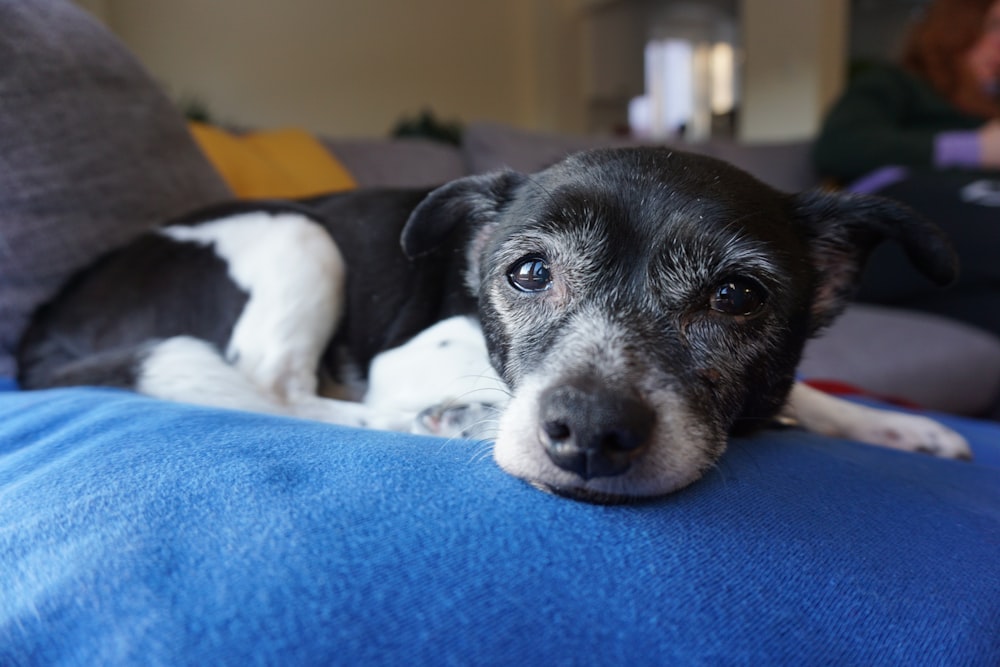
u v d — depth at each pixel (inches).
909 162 26.4
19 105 10.9
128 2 38.9
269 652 4.2
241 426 6.9
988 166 24.6
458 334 10.3
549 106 57.3
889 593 5.3
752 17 46.1
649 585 4.9
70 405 7.8
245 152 18.5
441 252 11.2
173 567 4.7
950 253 8.7
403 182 24.1
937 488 7.4
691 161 8.7
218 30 42.6
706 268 7.7
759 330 8.0
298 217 11.7
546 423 6.3
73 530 5.2
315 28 46.4
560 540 5.2
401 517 5.3
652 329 7.5
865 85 29.9
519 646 4.4
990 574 5.8
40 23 11.5
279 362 10.8
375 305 11.5
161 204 12.7
